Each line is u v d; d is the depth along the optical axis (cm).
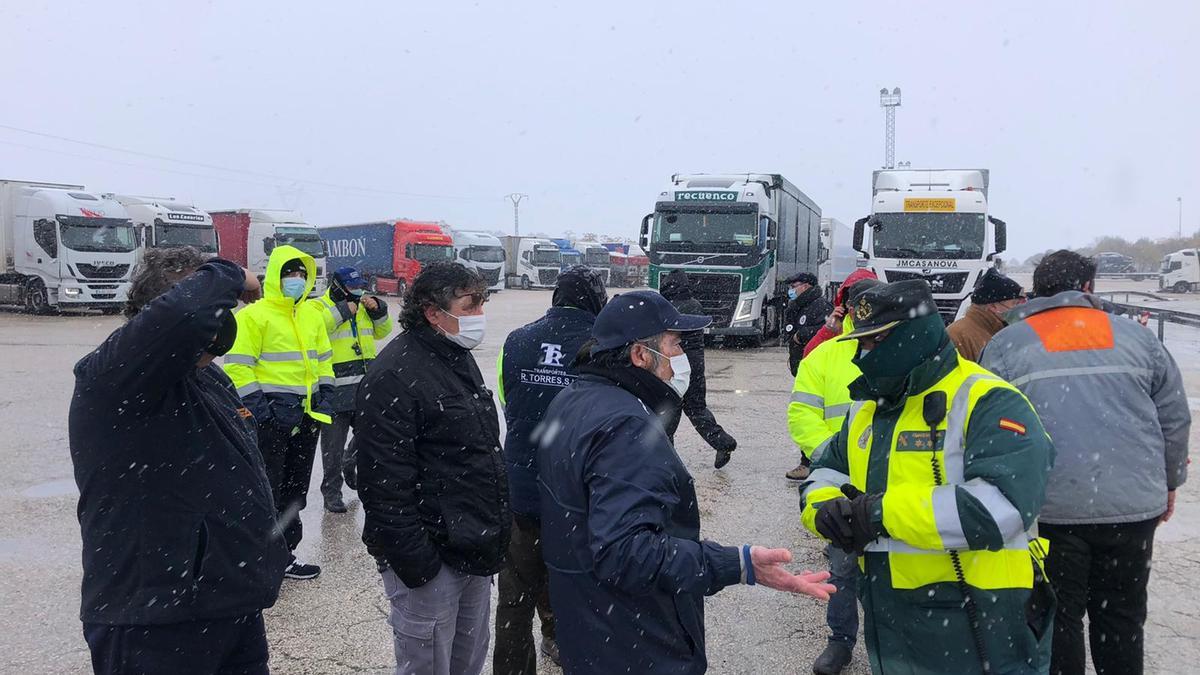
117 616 227
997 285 382
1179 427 306
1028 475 204
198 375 244
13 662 383
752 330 1702
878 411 233
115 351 216
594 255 5097
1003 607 216
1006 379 314
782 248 1977
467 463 289
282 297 500
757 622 437
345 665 384
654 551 203
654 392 231
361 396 280
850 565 375
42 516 609
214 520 236
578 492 222
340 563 518
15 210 2458
